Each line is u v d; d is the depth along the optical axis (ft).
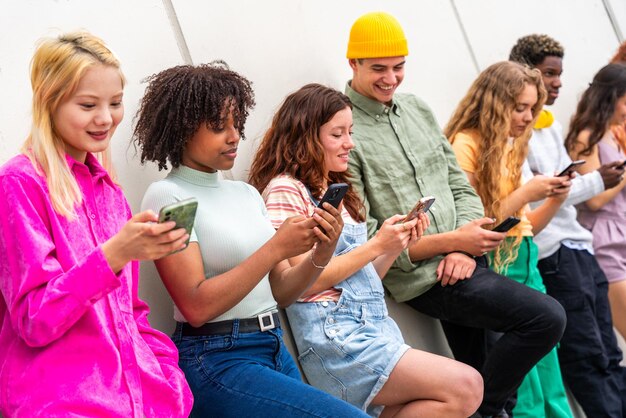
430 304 11.42
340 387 9.44
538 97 12.34
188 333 8.35
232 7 11.32
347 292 9.61
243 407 7.96
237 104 8.48
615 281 14.74
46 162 6.81
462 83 14.60
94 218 7.15
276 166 9.87
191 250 8.08
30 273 6.42
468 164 12.22
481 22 15.35
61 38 6.99
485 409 11.08
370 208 11.19
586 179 13.64
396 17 13.75
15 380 6.58
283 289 8.89
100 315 6.79
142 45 10.07
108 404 6.61
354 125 11.28
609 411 13.48
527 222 12.35
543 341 10.79
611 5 18.57
